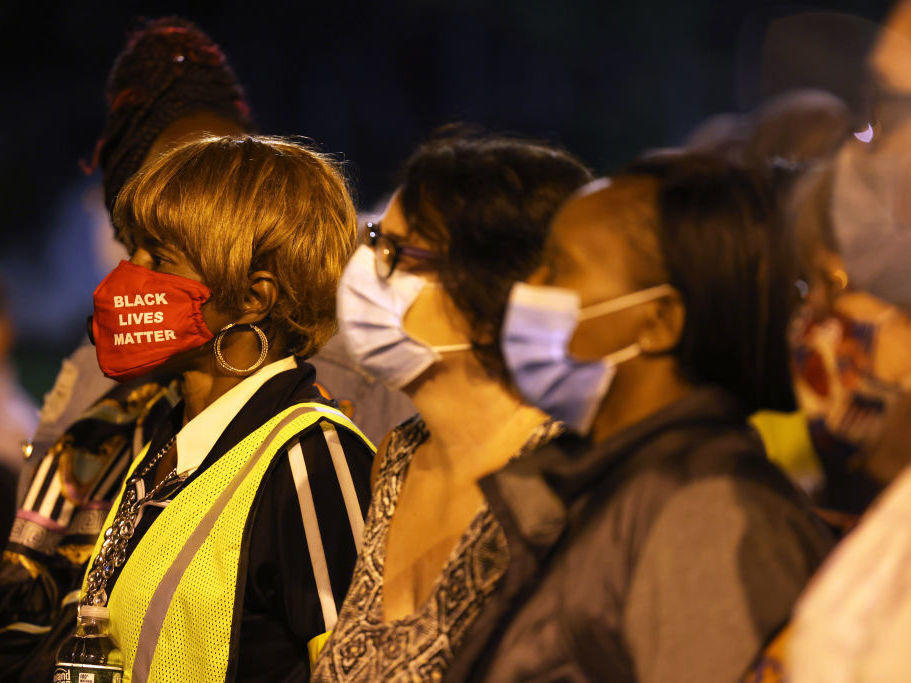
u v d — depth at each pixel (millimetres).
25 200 49594
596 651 3143
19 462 6797
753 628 2924
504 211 3666
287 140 5719
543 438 3793
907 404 3027
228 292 5082
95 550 5441
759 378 3236
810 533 3035
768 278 3189
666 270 3152
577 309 3172
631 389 3287
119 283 5117
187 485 5094
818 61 3695
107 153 7406
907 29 3090
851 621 2576
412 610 3854
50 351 47375
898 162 3014
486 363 3779
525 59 51781
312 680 3920
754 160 3520
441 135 4137
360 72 52000
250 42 51250
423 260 3795
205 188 5066
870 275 3014
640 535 3092
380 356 3873
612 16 50125
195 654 4777
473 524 3650
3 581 6430
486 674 3260
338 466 5070
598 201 3246
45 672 5621
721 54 48969
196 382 5410
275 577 4910
